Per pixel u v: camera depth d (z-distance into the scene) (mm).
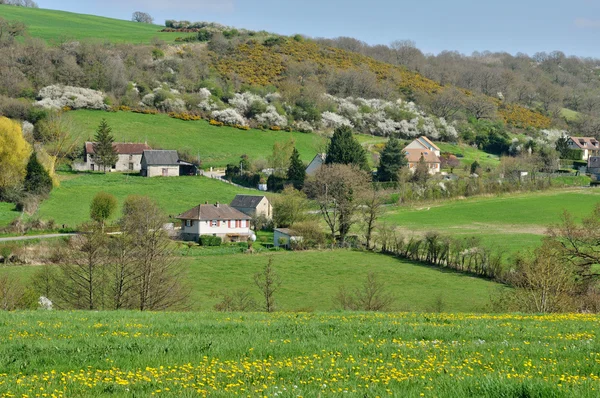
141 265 46594
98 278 48312
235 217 101750
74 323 25109
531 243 92688
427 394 13047
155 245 47812
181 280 58031
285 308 59406
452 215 118188
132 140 159625
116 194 120062
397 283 72688
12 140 104938
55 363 16875
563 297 46219
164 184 132625
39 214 98000
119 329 23359
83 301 47438
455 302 63344
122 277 46188
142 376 15148
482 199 133625
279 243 95188
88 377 15164
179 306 50906
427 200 130000
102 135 142750
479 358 17438
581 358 17453
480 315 31234
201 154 160125
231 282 70875
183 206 116000
